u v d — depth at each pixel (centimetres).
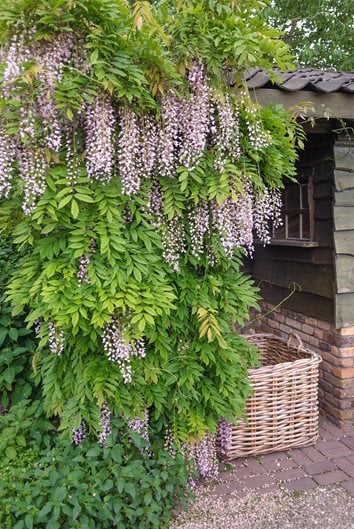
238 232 199
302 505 214
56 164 171
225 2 180
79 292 178
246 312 223
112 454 193
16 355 257
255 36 179
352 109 247
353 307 294
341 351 293
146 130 180
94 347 200
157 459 211
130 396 202
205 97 182
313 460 254
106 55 162
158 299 184
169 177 194
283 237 359
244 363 239
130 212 191
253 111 191
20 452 211
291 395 260
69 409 201
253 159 204
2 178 165
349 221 288
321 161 296
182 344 216
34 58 155
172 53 179
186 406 211
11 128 158
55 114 161
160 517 196
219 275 221
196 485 231
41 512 168
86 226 177
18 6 151
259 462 254
